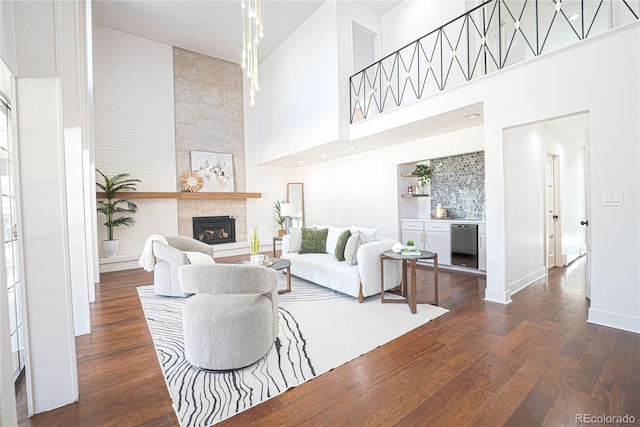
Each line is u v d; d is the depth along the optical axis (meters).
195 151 7.00
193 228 6.98
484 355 2.24
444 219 5.57
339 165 7.16
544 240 4.61
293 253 4.79
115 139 6.09
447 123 4.39
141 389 1.92
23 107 1.73
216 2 5.31
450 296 3.68
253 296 2.33
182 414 1.68
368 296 3.70
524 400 1.73
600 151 2.66
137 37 6.35
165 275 3.92
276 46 6.84
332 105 5.34
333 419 1.61
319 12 5.55
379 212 6.24
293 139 6.42
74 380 1.81
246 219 7.80
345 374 2.04
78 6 3.44
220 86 7.42
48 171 1.79
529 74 3.08
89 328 2.81
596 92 2.66
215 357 2.10
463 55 4.71
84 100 3.88
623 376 1.93
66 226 1.83
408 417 1.61
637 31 2.46
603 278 2.69
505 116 3.27
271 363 2.19
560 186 5.22
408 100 5.56
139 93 6.35
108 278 5.04
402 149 5.72
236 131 7.66
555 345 2.35
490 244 3.48
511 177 3.73
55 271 1.79
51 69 1.78
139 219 6.30
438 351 2.32
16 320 2.11
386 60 5.92
